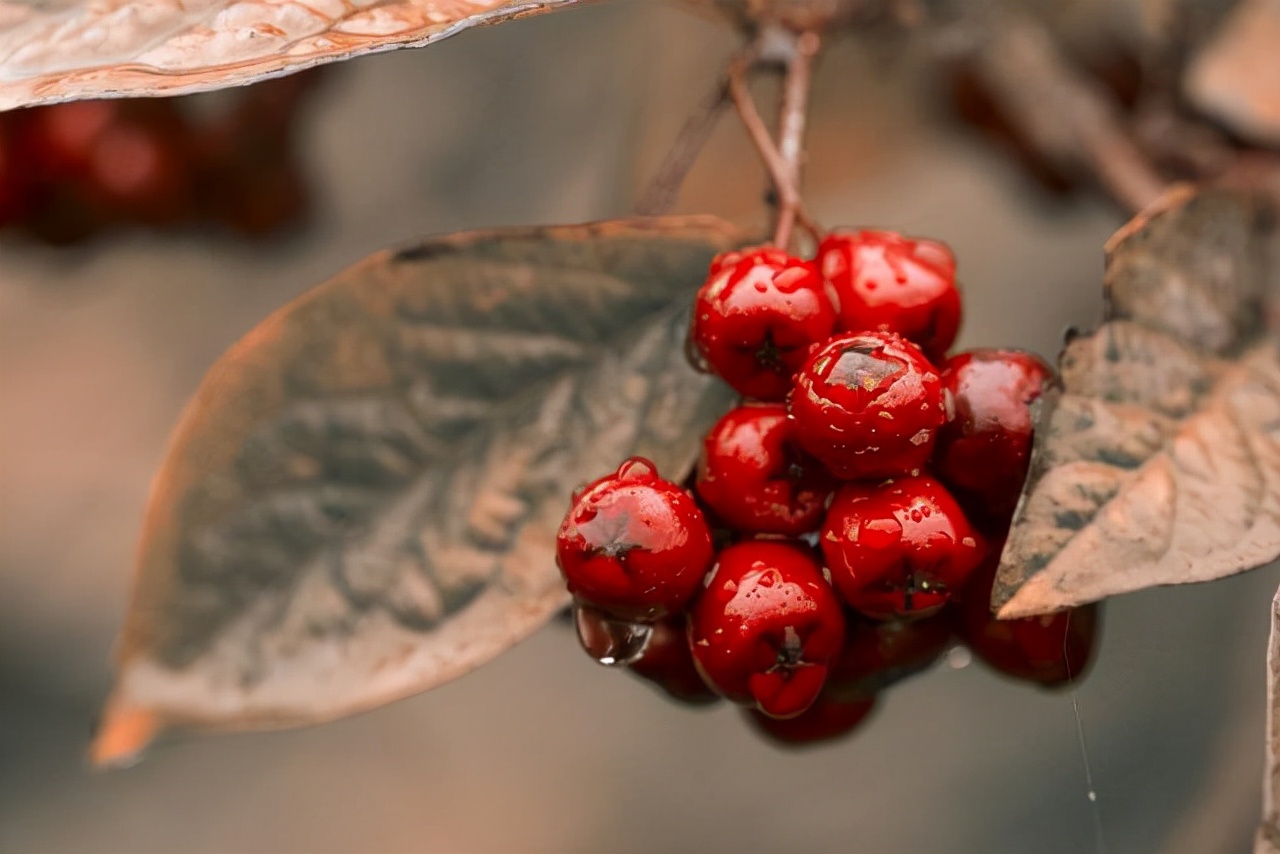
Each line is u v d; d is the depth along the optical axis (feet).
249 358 0.78
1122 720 0.81
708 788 1.03
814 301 0.77
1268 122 0.86
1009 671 0.79
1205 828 0.81
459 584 0.78
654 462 0.79
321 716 0.78
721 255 0.79
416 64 1.04
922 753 0.97
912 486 0.76
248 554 0.78
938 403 0.76
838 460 0.76
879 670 0.79
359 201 1.04
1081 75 0.96
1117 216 0.96
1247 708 0.82
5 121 0.92
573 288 0.79
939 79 1.02
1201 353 0.78
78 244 0.95
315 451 0.79
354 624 0.78
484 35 1.04
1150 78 0.94
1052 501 0.76
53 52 0.76
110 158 0.93
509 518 0.79
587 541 0.76
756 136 0.83
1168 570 0.75
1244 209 0.79
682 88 1.03
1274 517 0.76
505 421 0.79
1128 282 0.79
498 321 0.79
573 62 1.04
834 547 0.76
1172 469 0.77
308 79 0.95
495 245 0.79
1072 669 0.78
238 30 0.76
